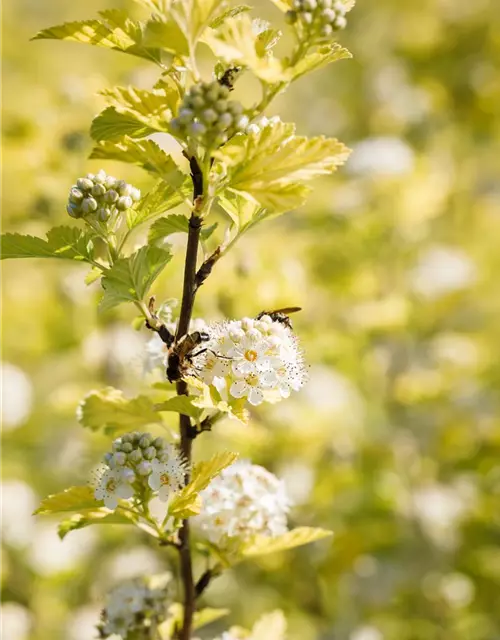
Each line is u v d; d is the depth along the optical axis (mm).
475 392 1414
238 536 800
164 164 723
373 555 1296
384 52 1893
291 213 1437
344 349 1349
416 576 1283
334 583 1284
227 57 705
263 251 1160
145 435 758
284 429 1146
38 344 1267
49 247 749
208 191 724
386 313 1362
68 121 1192
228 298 1062
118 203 748
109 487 753
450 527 1308
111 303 751
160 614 822
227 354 739
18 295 1264
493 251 1677
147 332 1109
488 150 1813
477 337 1524
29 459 1312
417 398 1391
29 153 1163
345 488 1276
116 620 822
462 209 1709
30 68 1668
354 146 1594
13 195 1172
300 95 1980
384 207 1444
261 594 1276
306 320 1288
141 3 715
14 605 1214
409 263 1502
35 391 1305
